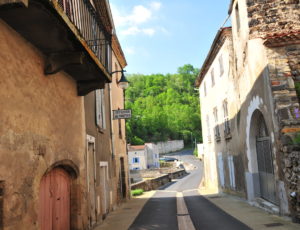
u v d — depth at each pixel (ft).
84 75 25.31
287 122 28.35
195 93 387.75
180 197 61.31
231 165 52.70
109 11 42.27
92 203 30.50
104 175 38.45
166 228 28.53
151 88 394.73
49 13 15.51
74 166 24.86
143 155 210.79
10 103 15.67
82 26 23.29
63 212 23.71
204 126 79.71
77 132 26.32
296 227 24.50
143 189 90.02
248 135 39.65
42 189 20.21
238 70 42.55
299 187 26.45
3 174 14.52
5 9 14.32
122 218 35.78
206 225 28.58
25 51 17.81
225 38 50.57
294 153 27.25
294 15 34.55
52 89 21.48
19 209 15.85
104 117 39.47
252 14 35.12
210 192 68.54
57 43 18.88
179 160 260.42
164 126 337.31
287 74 29.63
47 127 20.11
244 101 40.32
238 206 40.16
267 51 30.32
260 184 39.19
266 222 27.55
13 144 15.64
